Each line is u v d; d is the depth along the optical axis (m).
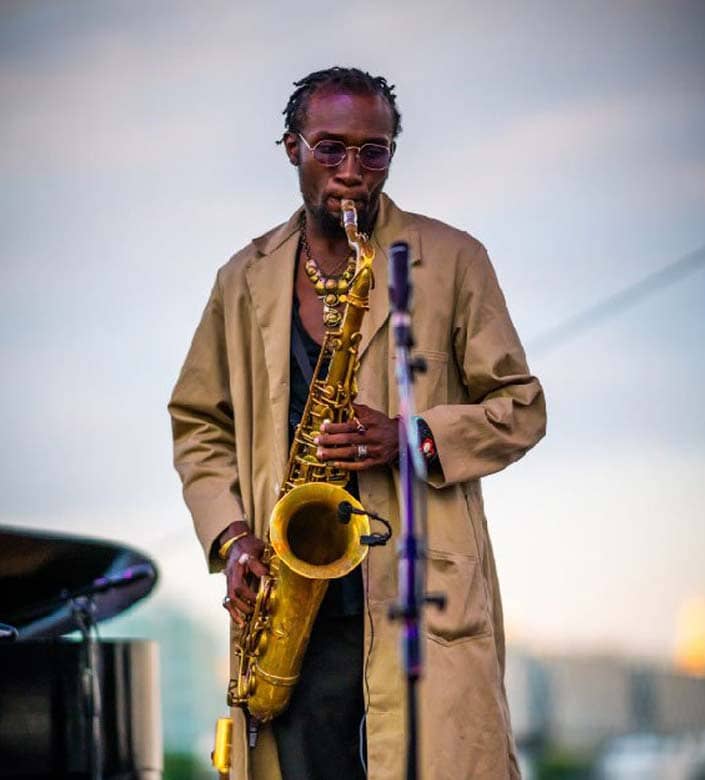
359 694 6.53
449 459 6.38
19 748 7.83
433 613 6.36
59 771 7.90
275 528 6.32
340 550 6.41
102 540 8.16
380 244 6.68
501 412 6.48
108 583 8.25
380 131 6.52
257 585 6.65
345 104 6.51
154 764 8.26
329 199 6.52
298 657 6.50
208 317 6.98
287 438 6.60
